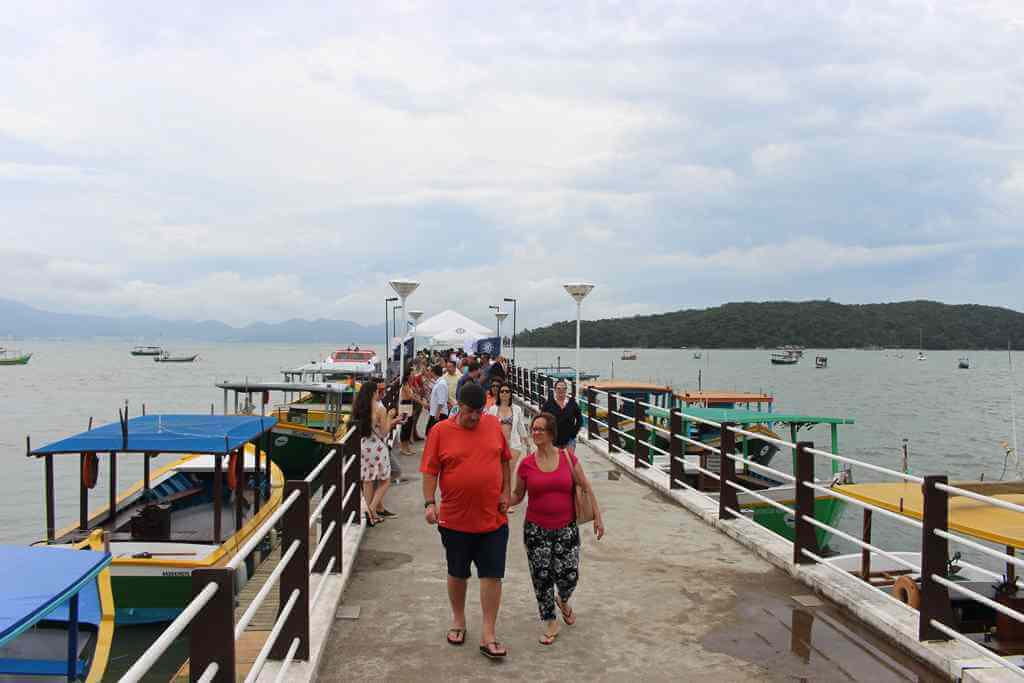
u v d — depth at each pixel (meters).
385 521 10.13
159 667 9.07
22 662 7.30
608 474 13.88
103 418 50.44
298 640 5.38
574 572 6.16
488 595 5.77
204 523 11.90
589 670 5.57
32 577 4.73
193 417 11.02
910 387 94.88
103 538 8.52
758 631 6.32
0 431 43.41
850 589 6.96
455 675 5.47
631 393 22.38
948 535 5.61
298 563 5.39
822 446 41.25
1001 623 6.99
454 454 5.74
